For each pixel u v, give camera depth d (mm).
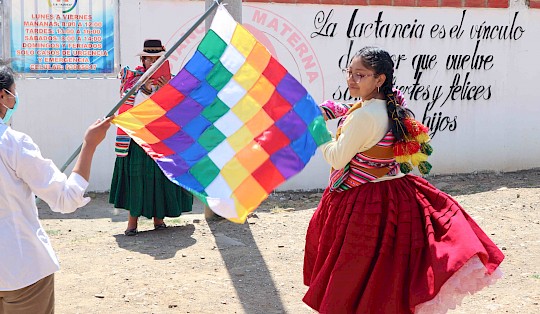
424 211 4102
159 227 7977
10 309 3461
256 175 3975
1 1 9656
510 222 7867
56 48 9875
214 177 3926
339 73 10570
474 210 8492
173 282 6062
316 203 9609
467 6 10875
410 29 10758
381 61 4121
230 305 5539
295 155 4031
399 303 3957
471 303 5512
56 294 5750
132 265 6555
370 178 4168
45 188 3305
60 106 9953
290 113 4047
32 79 9844
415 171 10961
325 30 10453
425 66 10867
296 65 10422
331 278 4082
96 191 10156
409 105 10875
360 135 4102
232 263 6617
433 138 11008
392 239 4062
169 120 3955
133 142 7605
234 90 4027
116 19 9945
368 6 10555
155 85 7379
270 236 7586
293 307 5520
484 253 3873
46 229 8086
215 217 8359
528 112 11305
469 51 10992
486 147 11203
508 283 5934
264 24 10250
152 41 7383
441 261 3859
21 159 3285
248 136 4000
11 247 3342
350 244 4074
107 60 10008
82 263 6621
